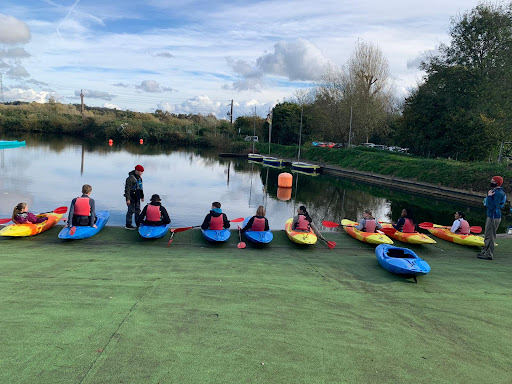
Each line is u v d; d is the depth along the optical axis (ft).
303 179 114.52
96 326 12.85
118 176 80.94
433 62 115.65
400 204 74.08
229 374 10.52
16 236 28.09
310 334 13.37
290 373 10.79
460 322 15.29
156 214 29.48
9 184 64.90
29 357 10.68
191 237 31.45
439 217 62.34
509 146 102.01
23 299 14.83
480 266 25.20
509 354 12.82
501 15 103.40
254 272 21.20
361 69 157.07
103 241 28.50
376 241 30.25
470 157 105.29
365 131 152.87
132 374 10.22
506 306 17.38
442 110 115.75
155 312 14.35
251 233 29.81
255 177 105.70
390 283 20.43
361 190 94.43
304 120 192.85
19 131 233.96
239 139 223.71
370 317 15.34
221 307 15.33
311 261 25.29
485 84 102.47
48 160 107.04
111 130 226.79
